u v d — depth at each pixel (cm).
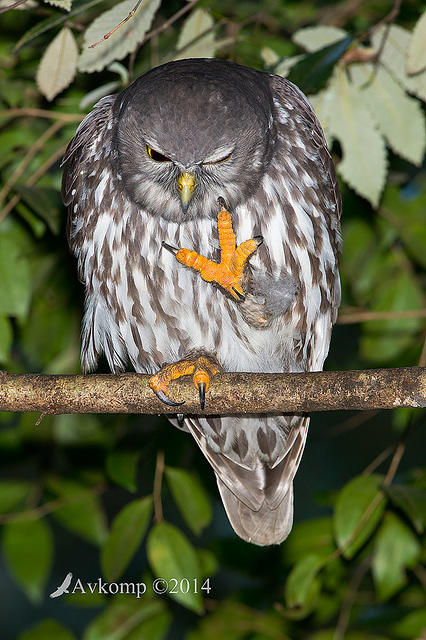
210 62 1041
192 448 1355
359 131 1092
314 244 1023
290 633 1297
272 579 1324
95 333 1092
